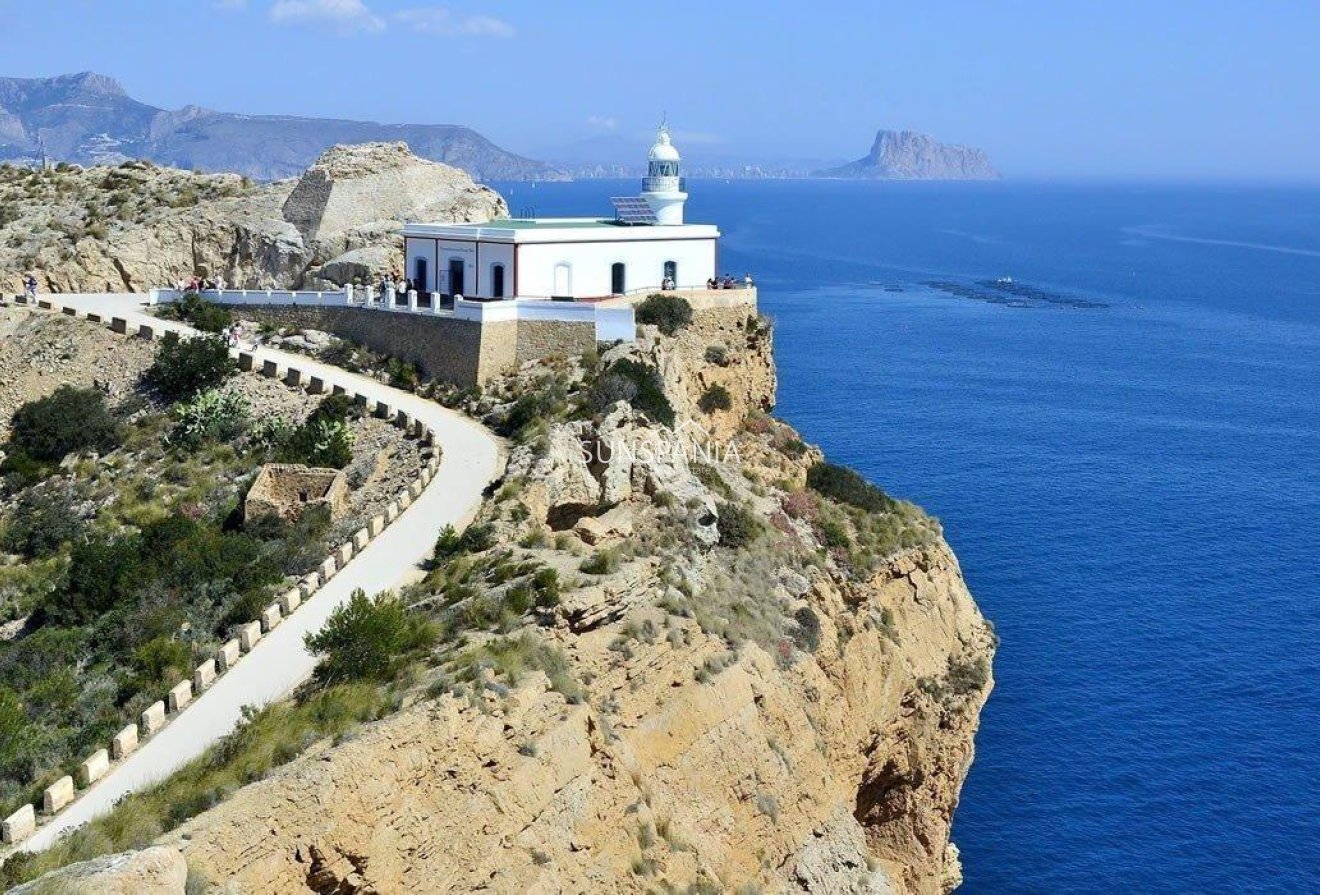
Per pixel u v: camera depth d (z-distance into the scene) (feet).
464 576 167.63
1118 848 230.27
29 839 123.44
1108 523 372.99
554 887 132.46
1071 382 578.25
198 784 122.11
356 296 275.18
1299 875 222.48
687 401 245.65
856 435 459.32
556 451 199.31
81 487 235.61
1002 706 269.85
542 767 137.18
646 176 292.61
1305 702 271.28
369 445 225.76
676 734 160.66
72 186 349.82
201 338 264.93
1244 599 320.09
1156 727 262.67
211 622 174.70
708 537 194.49
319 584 177.17
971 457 435.53
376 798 118.93
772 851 170.91
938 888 225.76
